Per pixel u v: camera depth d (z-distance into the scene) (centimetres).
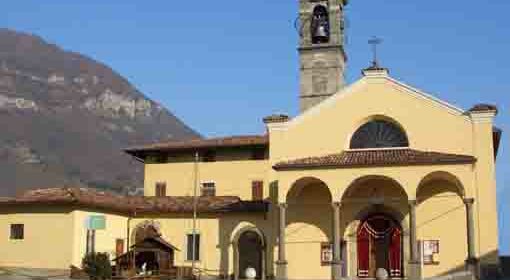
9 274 4256
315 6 5741
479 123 4031
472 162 3775
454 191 4062
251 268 4381
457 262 3978
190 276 4425
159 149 5191
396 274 4144
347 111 4309
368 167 3928
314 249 4278
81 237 4294
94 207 4428
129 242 4828
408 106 4197
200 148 5103
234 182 5053
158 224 4806
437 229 4053
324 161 4034
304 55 5722
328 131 4319
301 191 4362
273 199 4384
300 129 4366
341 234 4259
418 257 3791
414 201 3822
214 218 4709
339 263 3903
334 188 3966
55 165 14525
